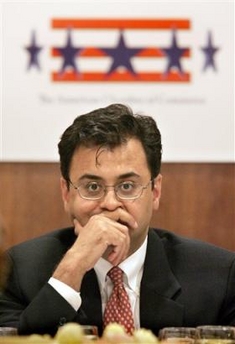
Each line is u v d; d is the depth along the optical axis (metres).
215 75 8.96
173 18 8.94
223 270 6.36
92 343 4.56
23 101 8.96
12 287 6.25
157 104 8.94
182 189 9.37
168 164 9.34
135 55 8.93
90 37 8.95
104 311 5.99
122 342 4.57
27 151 9.00
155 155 6.06
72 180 6.00
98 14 8.94
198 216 9.39
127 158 5.89
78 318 5.88
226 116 8.97
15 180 9.33
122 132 5.89
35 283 6.27
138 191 5.95
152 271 6.19
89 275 6.06
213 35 8.97
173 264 6.34
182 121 8.95
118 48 8.93
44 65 8.96
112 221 5.91
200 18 8.95
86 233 5.82
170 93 8.94
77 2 8.94
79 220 6.02
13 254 6.48
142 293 6.11
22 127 8.98
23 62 8.96
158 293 6.13
